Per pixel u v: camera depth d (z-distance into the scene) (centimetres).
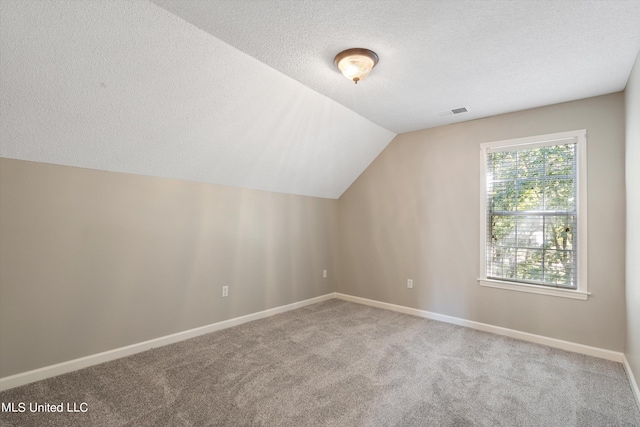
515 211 331
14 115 195
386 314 398
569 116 300
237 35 201
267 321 368
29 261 223
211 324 332
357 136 378
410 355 278
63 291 238
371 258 443
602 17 179
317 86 272
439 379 237
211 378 233
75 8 162
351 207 467
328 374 242
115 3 167
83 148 233
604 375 246
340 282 479
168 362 259
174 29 189
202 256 324
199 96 237
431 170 388
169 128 251
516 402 208
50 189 231
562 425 186
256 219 376
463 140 364
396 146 420
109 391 214
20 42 166
